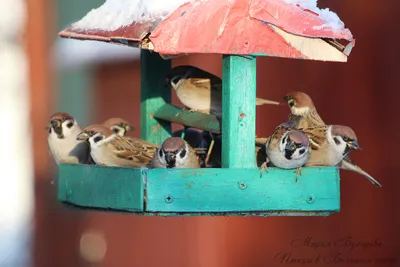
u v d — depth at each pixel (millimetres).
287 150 7645
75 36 8711
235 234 12688
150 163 8969
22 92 15547
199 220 13016
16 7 15562
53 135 10297
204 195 7570
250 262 12477
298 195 7793
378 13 12039
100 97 15258
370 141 12008
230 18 7629
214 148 9000
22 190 15180
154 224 13383
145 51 9914
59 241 14250
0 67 15445
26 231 14586
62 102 15539
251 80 7762
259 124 12680
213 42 7551
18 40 15602
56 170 15312
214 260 12781
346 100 12242
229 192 7625
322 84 12445
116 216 13805
